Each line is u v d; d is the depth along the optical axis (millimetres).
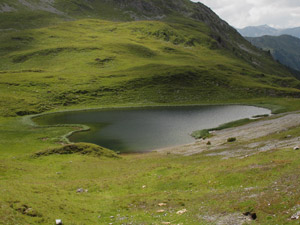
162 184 30875
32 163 45281
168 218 20172
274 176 24703
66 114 116438
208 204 21859
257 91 168250
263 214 17406
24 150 61406
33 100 129125
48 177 36781
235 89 170000
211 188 26859
